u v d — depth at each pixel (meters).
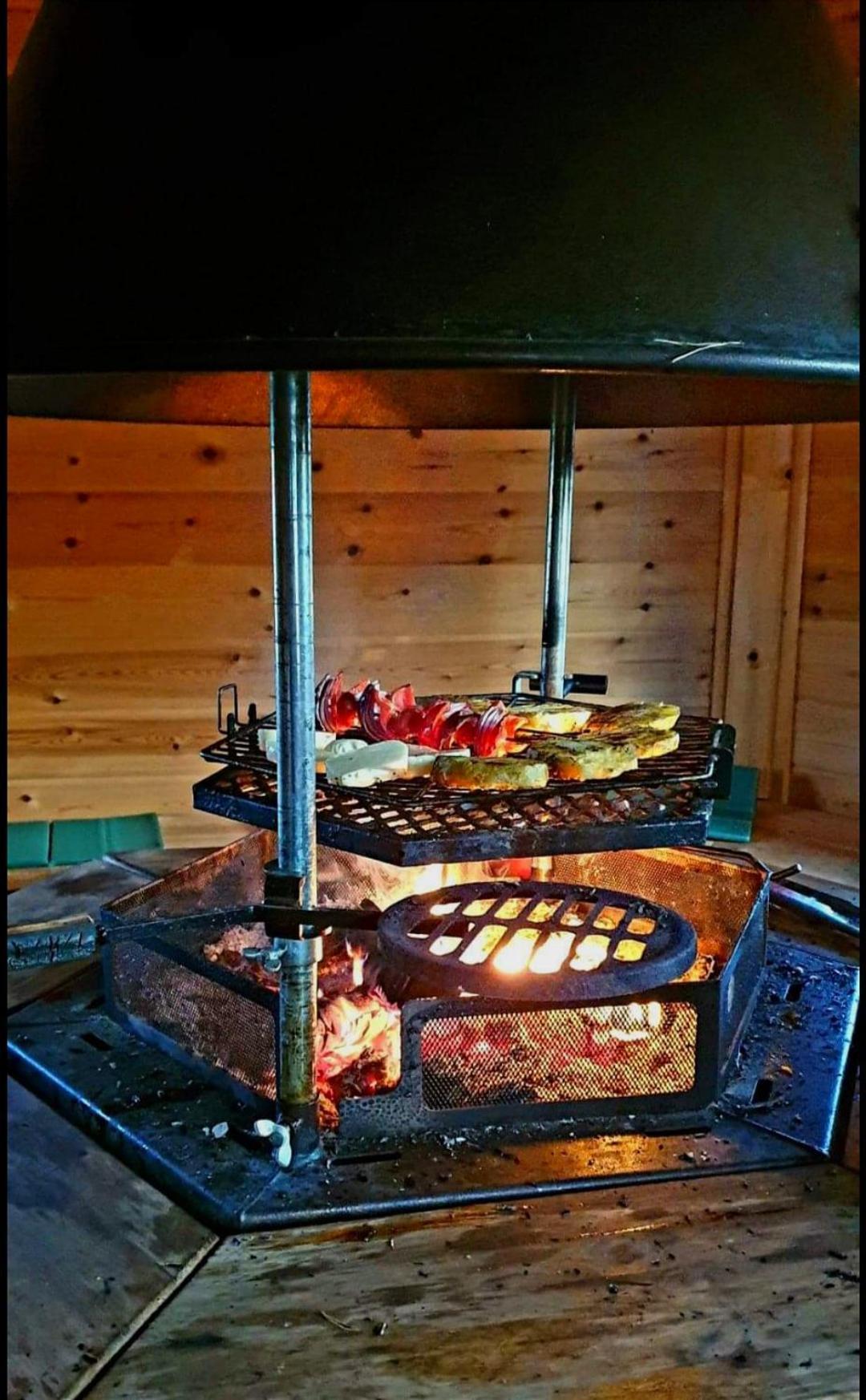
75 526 2.14
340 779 1.33
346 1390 0.87
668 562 2.42
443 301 0.77
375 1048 1.33
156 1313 0.95
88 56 0.89
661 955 1.18
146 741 2.27
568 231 0.77
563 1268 1.00
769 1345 0.91
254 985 1.18
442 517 2.31
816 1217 1.07
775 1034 1.38
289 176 0.79
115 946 1.40
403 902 1.32
